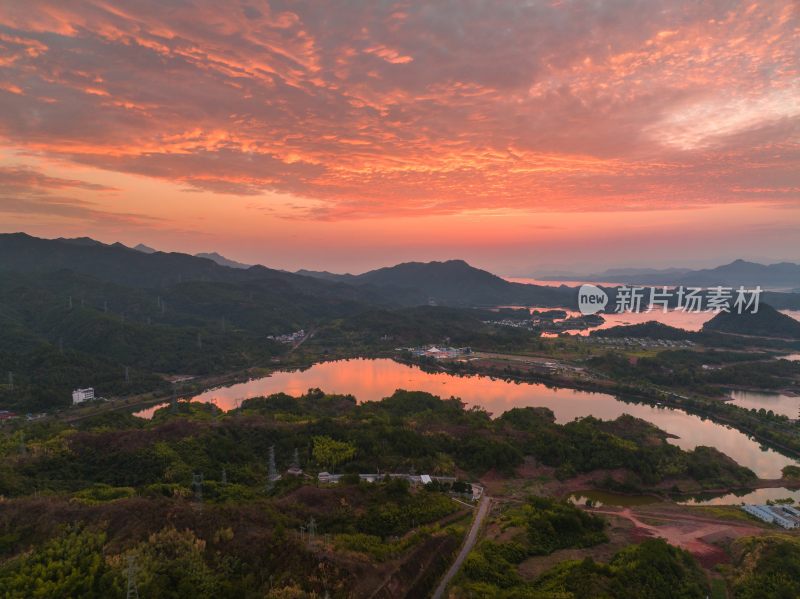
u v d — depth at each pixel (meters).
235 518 81.50
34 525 76.31
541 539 97.38
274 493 115.00
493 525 106.06
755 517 121.31
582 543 98.69
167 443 137.88
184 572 66.12
